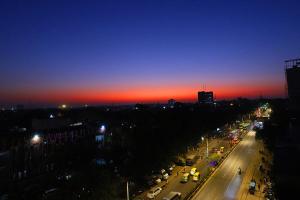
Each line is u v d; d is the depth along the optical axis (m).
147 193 46.47
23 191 47.28
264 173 55.28
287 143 48.59
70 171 55.12
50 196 41.84
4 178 49.06
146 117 119.62
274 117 109.31
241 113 186.38
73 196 39.03
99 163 60.50
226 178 54.84
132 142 67.50
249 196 44.72
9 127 79.38
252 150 81.88
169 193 44.47
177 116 113.69
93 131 80.44
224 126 130.38
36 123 75.94
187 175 53.66
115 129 84.75
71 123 85.62
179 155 69.25
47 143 62.09
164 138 68.50
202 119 111.12
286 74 63.31
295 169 36.25
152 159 56.28
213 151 81.25
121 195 43.72
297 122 56.59
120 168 52.34
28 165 54.53
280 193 33.78
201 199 43.88
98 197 37.94
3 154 50.12
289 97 62.28
